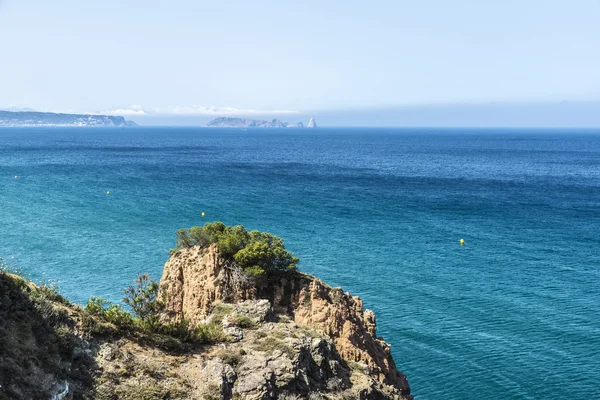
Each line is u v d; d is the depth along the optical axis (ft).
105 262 219.82
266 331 88.28
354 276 214.28
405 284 206.28
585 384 137.80
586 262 240.12
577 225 323.37
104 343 74.23
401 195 437.99
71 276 200.95
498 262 238.48
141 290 93.40
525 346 156.56
